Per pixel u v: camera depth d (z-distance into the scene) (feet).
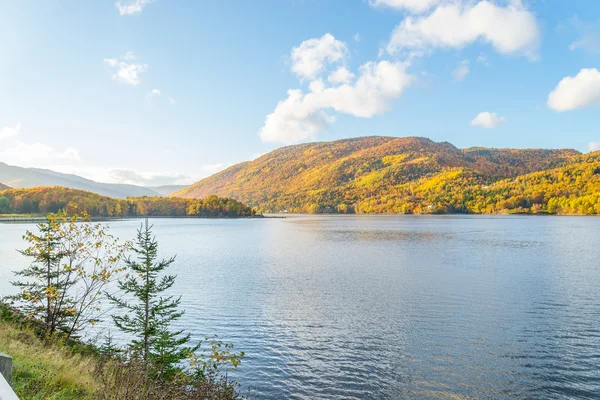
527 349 71.31
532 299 107.55
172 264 188.65
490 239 312.91
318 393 56.54
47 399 24.99
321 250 250.57
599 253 211.00
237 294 119.14
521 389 56.70
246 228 556.92
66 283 54.85
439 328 83.92
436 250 237.04
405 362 66.59
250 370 64.13
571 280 134.21
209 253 237.66
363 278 144.46
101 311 94.32
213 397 45.06
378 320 90.48
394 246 268.62
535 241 288.92
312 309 100.89
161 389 36.17
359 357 69.15
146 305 53.62
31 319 57.00
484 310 97.19
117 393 28.71
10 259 194.08
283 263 190.19
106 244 58.54
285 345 75.31
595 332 80.07
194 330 84.89
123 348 68.23
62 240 55.01
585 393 55.31
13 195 650.84
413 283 132.77
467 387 57.72
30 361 33.50
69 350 48.37
